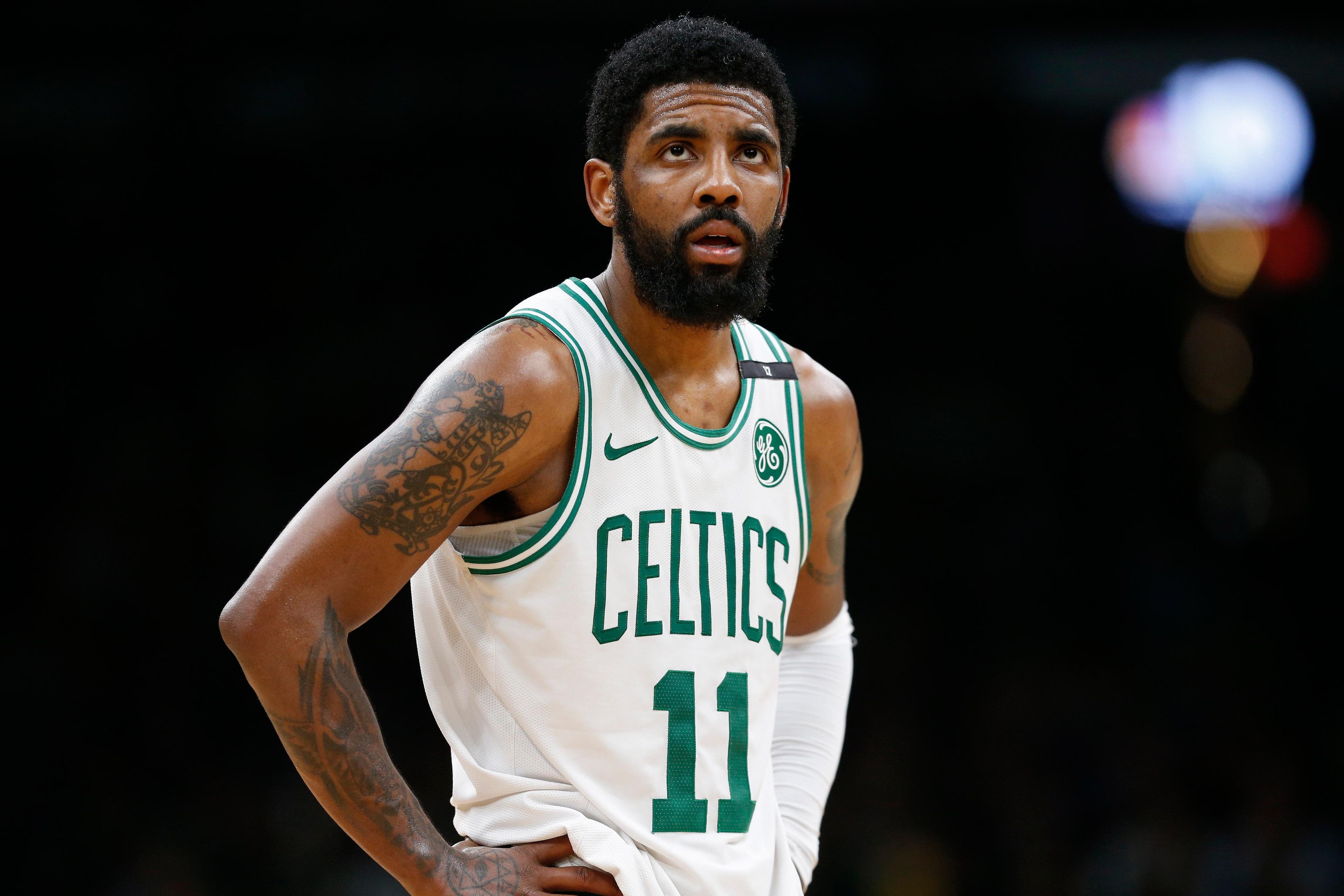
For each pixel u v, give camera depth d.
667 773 8.43
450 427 7.97
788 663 10.69
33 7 35.00
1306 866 27.22
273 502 42.56
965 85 39.38
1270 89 40.41
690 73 8.49
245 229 43.75
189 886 29.34
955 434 46.09
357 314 44.31
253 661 7.73
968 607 43.75
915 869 30.53
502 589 8.44
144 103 39.31
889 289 46.62
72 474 42.59
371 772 7.94
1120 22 37.19
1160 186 42.81
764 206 8.59
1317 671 41.34
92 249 43.62
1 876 33.78
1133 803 29.91
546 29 36.12
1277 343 46.12
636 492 8.50
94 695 38.72
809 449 9.68
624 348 8.67
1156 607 43.62
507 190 43.69
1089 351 46.34
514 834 8.45
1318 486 45.78
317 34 36.34
